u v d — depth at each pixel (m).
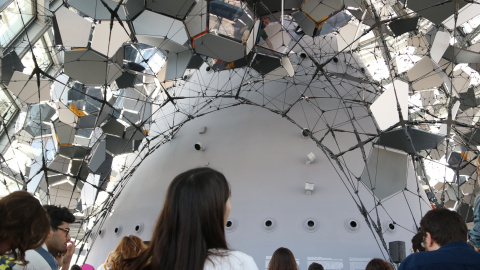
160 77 16.19
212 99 17.30
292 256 5.20
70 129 18.05
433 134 13.82
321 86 17.05
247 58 15.05
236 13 12.77
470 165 20.98
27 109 18.44
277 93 16.98
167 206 2.20
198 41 13.46
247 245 13.47
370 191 14.42
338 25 14.72
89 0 12.73
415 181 16.48
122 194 17.56
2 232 2.66
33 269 2.87
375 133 16.34
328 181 14.64
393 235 13.95
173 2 12.36
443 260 3.04
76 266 8.60
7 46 18.62
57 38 13.66
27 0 17.61
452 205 24.73
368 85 18.41
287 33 14.71
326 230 13.52
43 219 2.84
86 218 18.61
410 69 16.08
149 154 18.33
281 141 15.68
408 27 14.86
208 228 2.14
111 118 18.31
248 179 14.90
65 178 18.98
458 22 13.07
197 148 16.23
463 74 18.48
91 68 14.34
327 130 15.95
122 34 13.70
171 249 2.09
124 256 4.88
